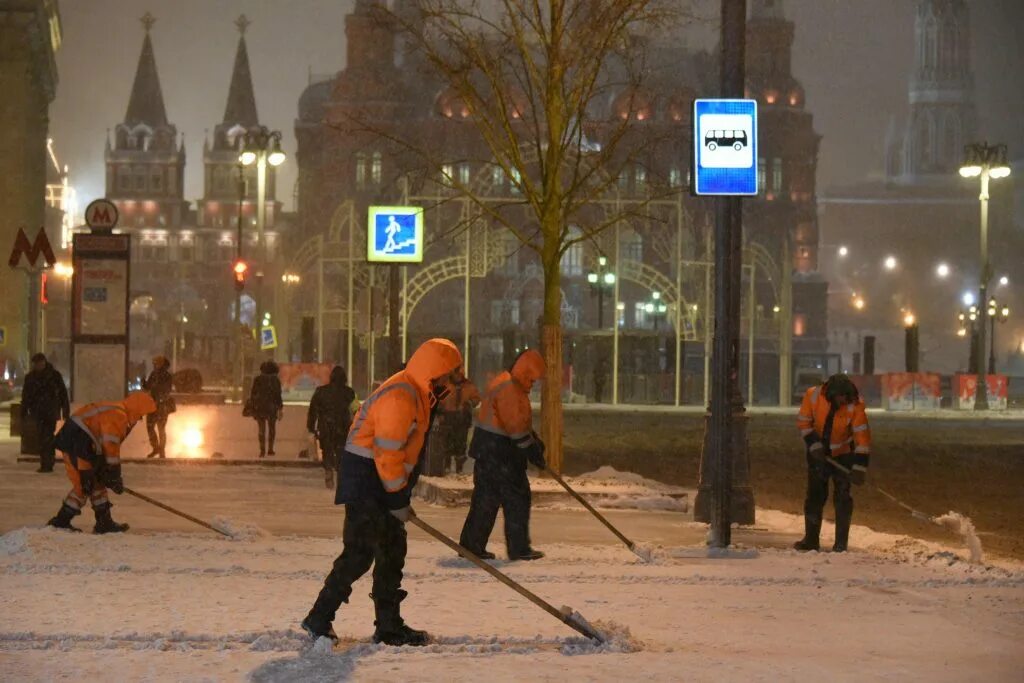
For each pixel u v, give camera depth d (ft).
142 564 51.11
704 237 294.66
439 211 240.73
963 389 298.15
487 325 582.76
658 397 308.19
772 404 335.26
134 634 36.22
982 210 292.40
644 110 146.20
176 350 391.24
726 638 38.93
